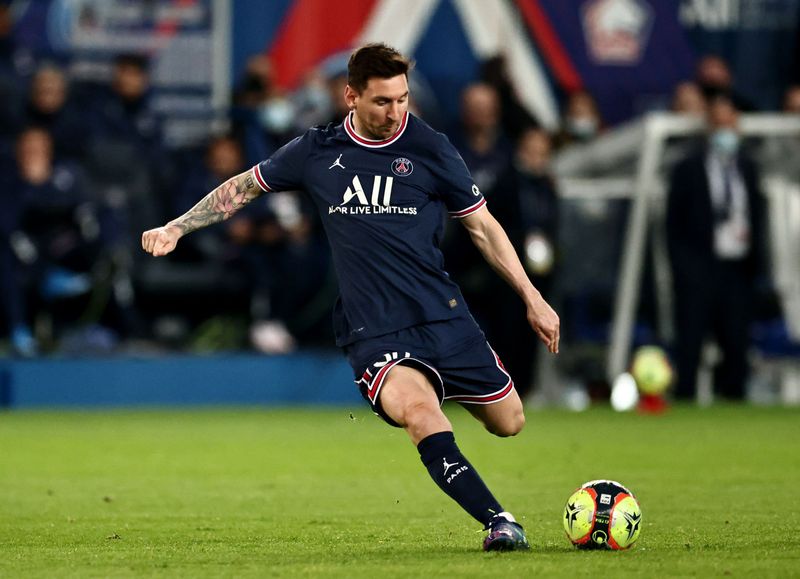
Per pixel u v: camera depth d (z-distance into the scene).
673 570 17.56
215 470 34.84
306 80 66.44
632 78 70.06
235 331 59.78
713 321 58.25
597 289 61.72
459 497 19.48
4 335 57.47
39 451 39.97
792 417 51.94
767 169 61.47
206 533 22.83
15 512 26.22
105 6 64.31
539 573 17.30
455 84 68.38
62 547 21.08
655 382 54.81
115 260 56.72
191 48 65.19
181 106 65.00
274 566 18.44
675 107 65.56
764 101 69.12
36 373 57.44
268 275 58.69
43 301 57.22
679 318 57.47
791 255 61.50
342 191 21.02
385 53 20.28
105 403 58.28
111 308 58.00
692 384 57.81
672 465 35.12
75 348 57.59
